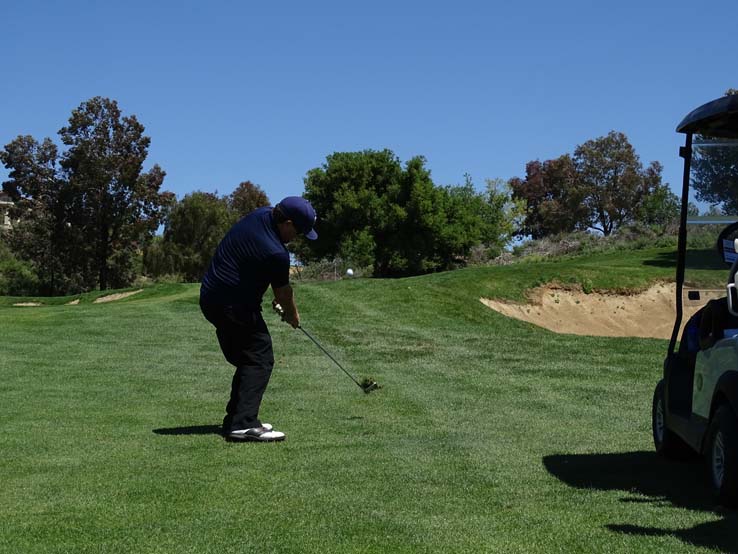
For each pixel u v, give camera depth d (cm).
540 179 8788
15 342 1394
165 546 384
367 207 4706
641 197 8181
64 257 4822
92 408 812
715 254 586
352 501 466
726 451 453
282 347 1438
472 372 1163
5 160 4800
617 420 792
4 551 376
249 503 461
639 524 424
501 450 627
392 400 899
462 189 6181
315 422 753
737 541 394
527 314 2205
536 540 394
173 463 568
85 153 4766
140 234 5009
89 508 451
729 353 476
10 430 691
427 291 2222
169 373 1078
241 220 674
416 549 380
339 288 2286
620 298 2320
